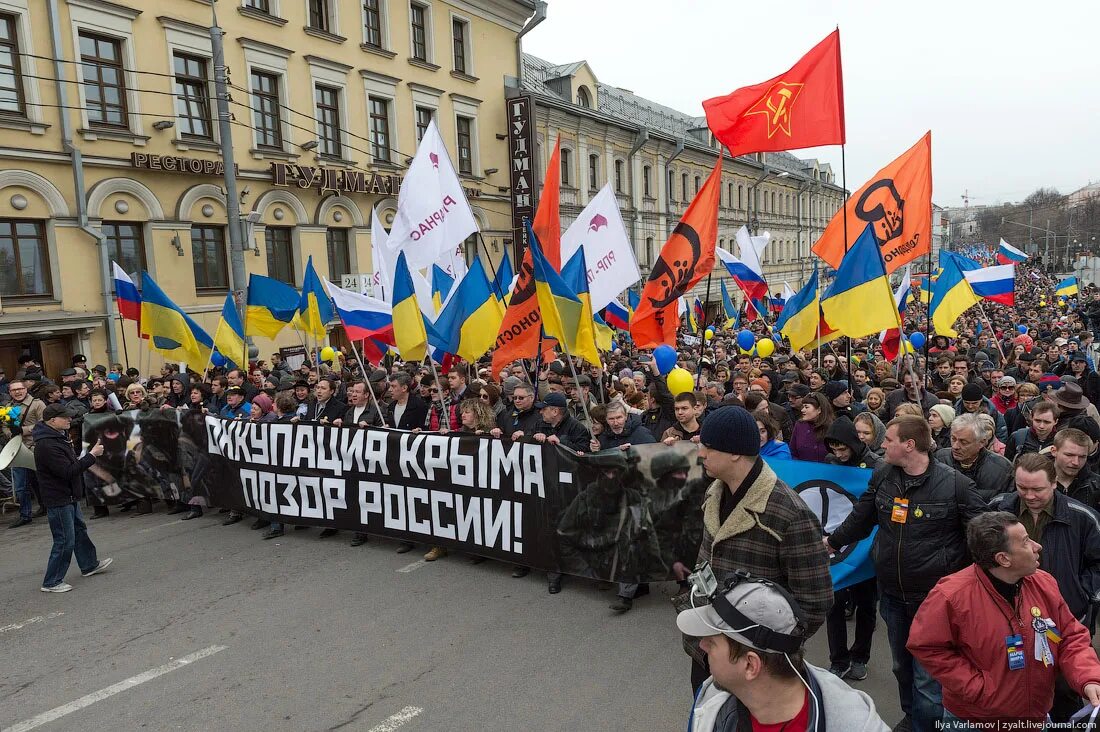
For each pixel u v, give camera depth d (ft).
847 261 23.04
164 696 14.82
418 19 76.18
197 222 56.54
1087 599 10.97
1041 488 10.91
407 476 22.33
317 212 65.98
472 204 82.53
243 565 22.35
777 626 5.66
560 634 16.83
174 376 38.60
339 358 56.80
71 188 49.06
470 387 29.50
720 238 139.74
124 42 51.65
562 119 93.09
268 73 61.67
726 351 53.62
